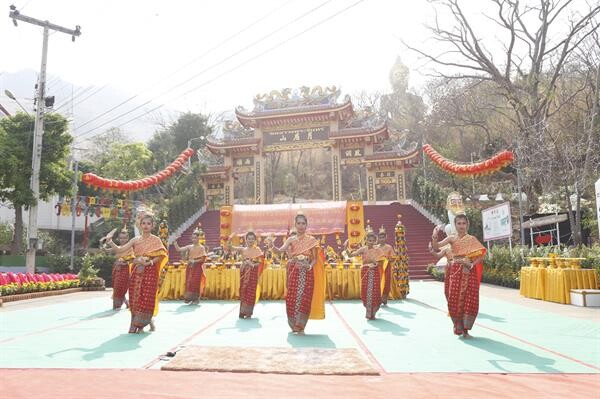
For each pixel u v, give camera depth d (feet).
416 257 67.56
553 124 87.86
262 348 17.29
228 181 95.30
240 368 14.08
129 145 103.35
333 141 90.38
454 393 11.59
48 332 22.15
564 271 34.94
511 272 51.24
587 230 67.62
